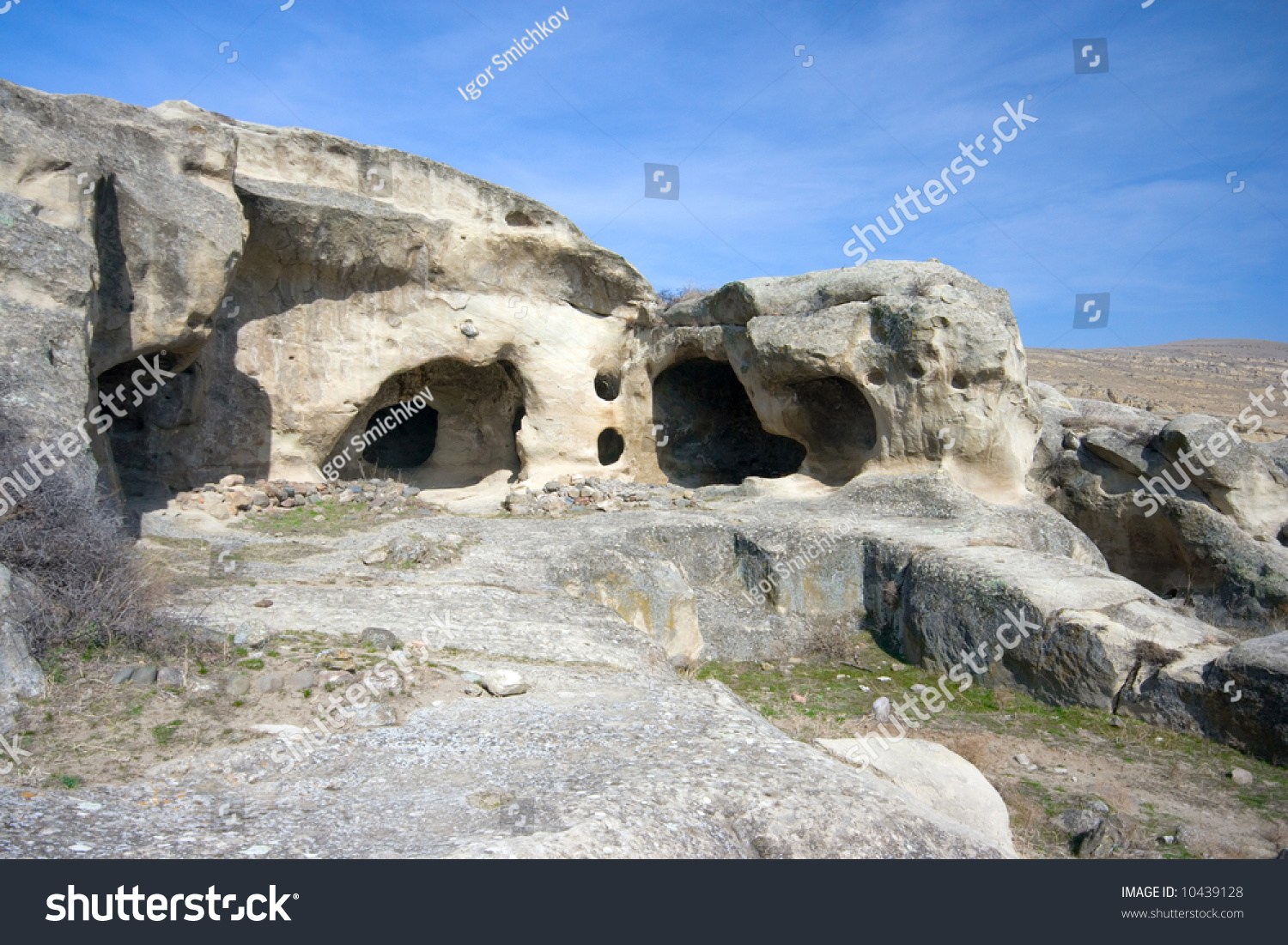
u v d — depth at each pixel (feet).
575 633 29.76
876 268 52.01
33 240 31.81
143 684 20.67
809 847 15.44
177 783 16.79
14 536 22.95
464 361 57.88
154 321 40.04
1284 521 49.75
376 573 35.45
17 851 13.46
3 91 34.60
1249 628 46.75
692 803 16.21
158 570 30.99
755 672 38.70
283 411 53.42
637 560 39.58
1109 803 25.48
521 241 57.67
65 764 17.01
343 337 54.60
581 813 15.29
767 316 53.57
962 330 48.06
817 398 56.03
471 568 37.09
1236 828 24.07
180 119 42.22
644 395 61.57
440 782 17.39
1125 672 31.45
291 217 49.62
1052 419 61.46
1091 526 56.24
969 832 17.88
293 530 44.06
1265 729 27.81
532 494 52.85
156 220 39.52
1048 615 33.42
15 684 19.20
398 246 53.88
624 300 62.08
